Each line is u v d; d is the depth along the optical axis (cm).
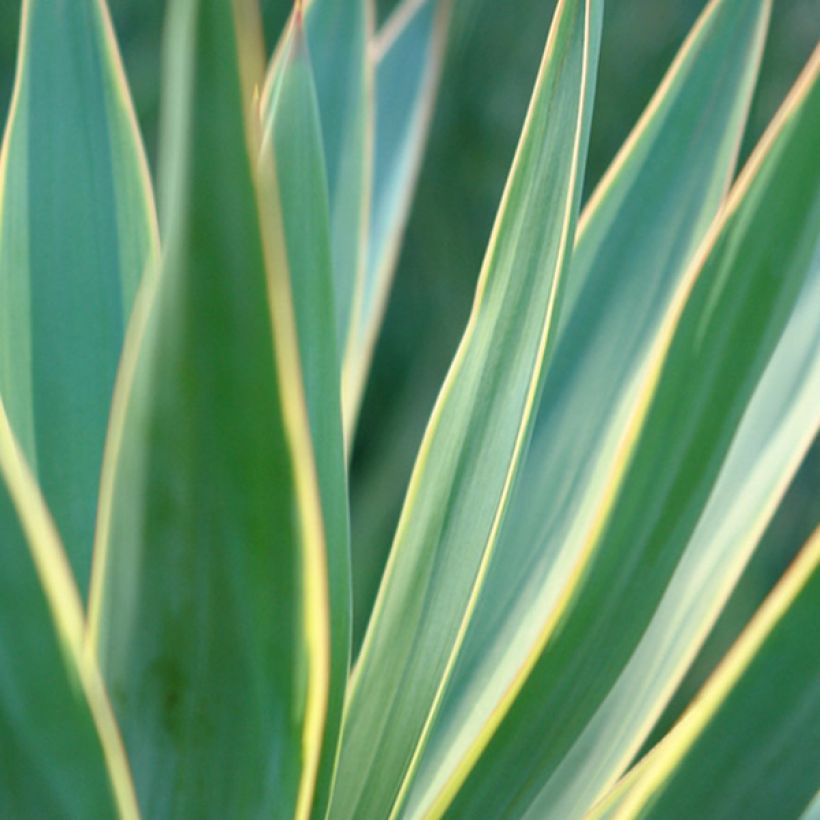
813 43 148
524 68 151
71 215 83
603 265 86
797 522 129
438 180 148
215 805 71
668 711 117
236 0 63
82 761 69
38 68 83
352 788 78
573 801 80
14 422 82
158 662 69
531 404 76
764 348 78
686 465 78
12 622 67
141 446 66
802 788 76
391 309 144
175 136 64
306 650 68
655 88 150
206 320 65
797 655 75
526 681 78
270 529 67
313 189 71
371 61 90
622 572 78
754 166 78
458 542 78
